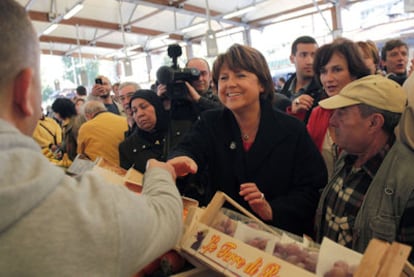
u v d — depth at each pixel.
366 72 1.62
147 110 1.78
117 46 10.62
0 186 0.46
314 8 7.52
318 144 1.63
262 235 0.70
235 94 1.23
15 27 0.53
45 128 3.59
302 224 1.23
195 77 1.70
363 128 0.98
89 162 1.28
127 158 1.86
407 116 0.91
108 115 2.37
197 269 0.77
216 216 0.79
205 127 1.36
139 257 0.56
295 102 1.88
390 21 6.25
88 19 8.29
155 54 11.07
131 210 0.57
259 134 1.26
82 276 0.50
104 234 0.52
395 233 0.85
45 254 0.48
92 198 0.55
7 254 0.47
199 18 8.98
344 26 7.09
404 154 0.90
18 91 0.55
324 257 0.60
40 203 0.51
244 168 1.26
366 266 0.53
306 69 2.28
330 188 1.14
